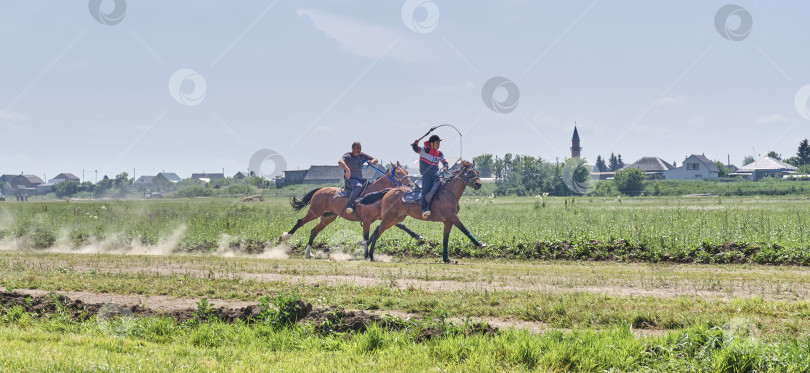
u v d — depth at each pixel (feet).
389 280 41.06
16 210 142.10
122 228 84.58
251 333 26.08
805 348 21.57
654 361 21.53
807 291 35.50
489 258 58.23
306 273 44.75
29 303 30.86
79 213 111.75
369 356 22.85
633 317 27.84
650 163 495.00
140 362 21.44
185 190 281.54
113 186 453.99
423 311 30.91
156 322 27.61
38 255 58.03
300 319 28.09
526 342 22.82
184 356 22.76
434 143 55.67
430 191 55.06
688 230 67.05
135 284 38.47
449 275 43.04
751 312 29.04
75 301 31.50
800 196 235.40
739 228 69.26
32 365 20.62
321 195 63.31
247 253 66.13
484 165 299.17
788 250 52.60
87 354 22.41
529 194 282.56
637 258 54.70
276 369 20.89
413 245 63.52
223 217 97.25
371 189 60.39
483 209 126.62
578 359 21.76
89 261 52.60
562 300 32.07
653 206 145.79
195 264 50.78
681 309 29.78
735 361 20.72
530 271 45.60
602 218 91.61
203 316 28.96
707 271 45.73
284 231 79.05
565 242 60.08
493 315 30.04
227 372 20.70
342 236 71.00
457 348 22.91
